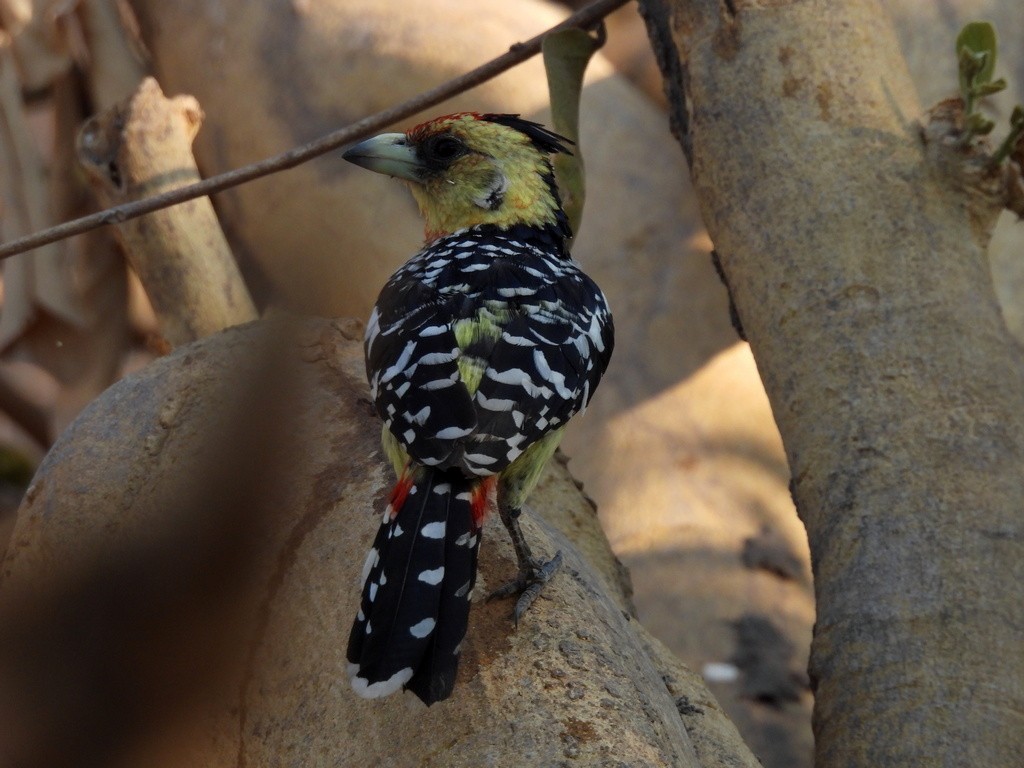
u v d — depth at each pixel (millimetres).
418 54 17328
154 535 8305
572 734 6652
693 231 17562
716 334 17094
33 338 17844
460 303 7805
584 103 18547
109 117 12805
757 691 14148
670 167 18109
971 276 9500
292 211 17109
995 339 9281
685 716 8461
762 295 9734
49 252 17391
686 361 17016
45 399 22312
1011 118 9352
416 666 6508
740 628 14688
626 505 16094
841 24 10195
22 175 17609
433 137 9602
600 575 9883
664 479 16234
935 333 9156
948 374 9008
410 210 16469
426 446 7027
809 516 9078
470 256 8344
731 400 16906
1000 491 8562
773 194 9844
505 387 7387
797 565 15789
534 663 7055
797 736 13852
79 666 7988
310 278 16844
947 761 7719
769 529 16078
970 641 8055
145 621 8062
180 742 7793
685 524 15875
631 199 17812
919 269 9406
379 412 7453
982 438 8766
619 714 6801
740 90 10164
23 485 21719
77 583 8203
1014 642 8016
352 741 7141
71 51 17547
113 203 12781
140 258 12758
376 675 6500
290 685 7605
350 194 16734
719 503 16156
